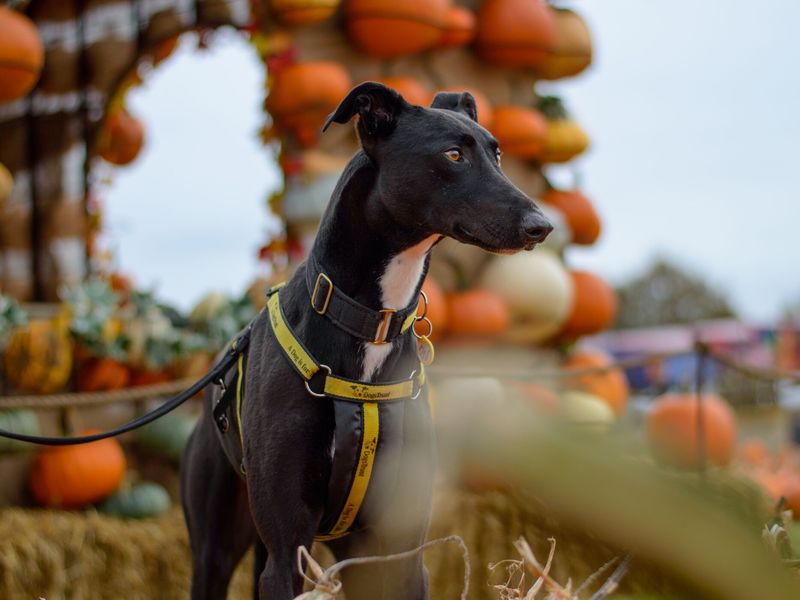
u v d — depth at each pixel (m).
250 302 5.67
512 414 0.62
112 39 6.72
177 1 6.54
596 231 6.87
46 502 5.08
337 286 2.37
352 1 5.88
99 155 6.79
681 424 6.23
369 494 2.39
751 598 0.57
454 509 4.80
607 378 6.78
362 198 2.36
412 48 5.95
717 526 0.58
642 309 31.84
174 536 4.85
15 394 5.16
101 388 5.34
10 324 4.87
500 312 6.00
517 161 6.68
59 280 6.51
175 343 5.39
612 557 0.60
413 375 2.44
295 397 2.35
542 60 6.58
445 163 2.29
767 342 18.11
